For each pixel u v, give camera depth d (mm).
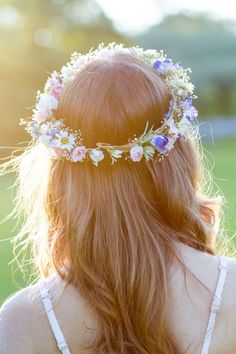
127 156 2033
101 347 1993
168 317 2029
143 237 2023
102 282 2012
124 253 2016
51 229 2135
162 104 2051
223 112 62062
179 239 2094
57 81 2115
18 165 2330
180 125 2076
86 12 48062
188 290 2041
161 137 2012
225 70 61875
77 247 2029
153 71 2107
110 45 2221
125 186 2041
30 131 2107
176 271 2049
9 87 37344
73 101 2045
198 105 61844
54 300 2031
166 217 2076
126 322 1998
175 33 64562
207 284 2049
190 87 2129
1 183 22344
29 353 2012
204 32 64875
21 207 2330
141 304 1994
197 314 2033
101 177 2047
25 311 2033
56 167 2102
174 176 2082
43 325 2023
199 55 63250
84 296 2020
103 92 2027
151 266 2006
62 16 46125
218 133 48219
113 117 2012
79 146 2029
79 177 2061
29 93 37969
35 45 43188
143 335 1994
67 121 2057
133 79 2043
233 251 2566
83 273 2031
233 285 2057
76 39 47781
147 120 2027
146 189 2053
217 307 2027
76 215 2043
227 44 62812
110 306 2000
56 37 46062
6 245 11023
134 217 2031
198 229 2109
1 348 2020
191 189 2111
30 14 43969
